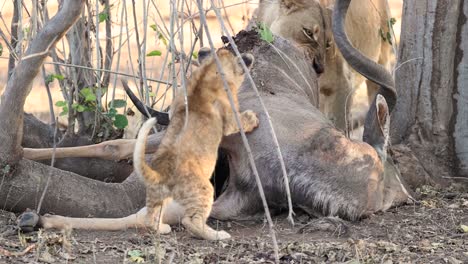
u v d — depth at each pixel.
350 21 15.91
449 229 11.01
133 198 11.22
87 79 13.07
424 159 13.60
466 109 13.57
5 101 10.31
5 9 20.59
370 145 11.56
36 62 10.09
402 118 13.95
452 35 13.62
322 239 10.38
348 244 9.88
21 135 10.52
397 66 14.12
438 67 13.68
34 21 11.69
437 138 13.70
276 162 11.00
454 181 13.51
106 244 9.81
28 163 10.69
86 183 11.00
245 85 11.93
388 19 16.84
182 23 11.72
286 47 12.65
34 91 19.52
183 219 10.05
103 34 16.53
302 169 10.98
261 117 11.26
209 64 10.42
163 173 9.86
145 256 9.35
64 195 10.76
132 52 20.31
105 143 11.53
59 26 9.91
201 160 10.08
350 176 11.02
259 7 15.33
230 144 11.10
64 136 12.73
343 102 15.91
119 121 12.75
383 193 11.67
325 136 11.15
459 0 13.59
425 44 13.77
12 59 12.48
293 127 11.23
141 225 10.40
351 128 16.12
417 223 11.27
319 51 14.86
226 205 11.22
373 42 16.69
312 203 11.00
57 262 9.09
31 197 10.62
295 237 10.46
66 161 12.32
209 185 10.08
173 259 9.28
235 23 22.11
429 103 13.74
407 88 13.92
